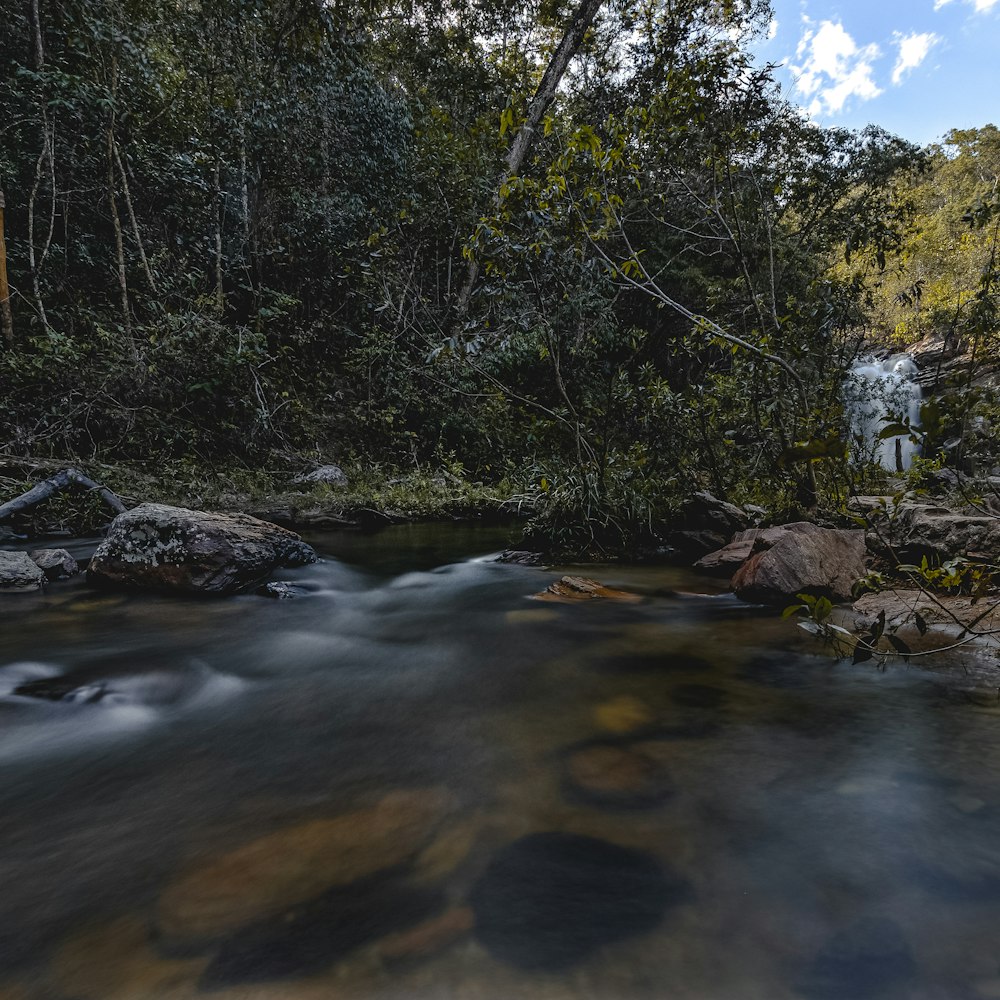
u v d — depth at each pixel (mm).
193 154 11539
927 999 1026
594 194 5301
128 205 10211
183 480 8492
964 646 2936
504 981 1081
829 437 1761
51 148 9555
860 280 6242
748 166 7074
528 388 11375
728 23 7047
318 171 13352
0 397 8164
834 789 1743
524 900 1300
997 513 4320
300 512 8578
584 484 6184
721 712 2340
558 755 2021
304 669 3014
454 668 2994
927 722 2191
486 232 5762
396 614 4129
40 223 10406
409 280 12703
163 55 11102
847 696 2465
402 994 1059
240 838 1572
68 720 2400
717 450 7262
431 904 1295
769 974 1088
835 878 1354
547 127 5508
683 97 5691
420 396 12320
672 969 1104
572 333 10398
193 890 1359
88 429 8852
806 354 6012
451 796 1765
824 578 4078
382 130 14062
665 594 4547
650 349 15422
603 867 1412
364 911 1275
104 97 9656
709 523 6160
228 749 2133
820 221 8023
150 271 10219
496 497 9609
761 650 3135
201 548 4531
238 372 9883
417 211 13539
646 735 2150
